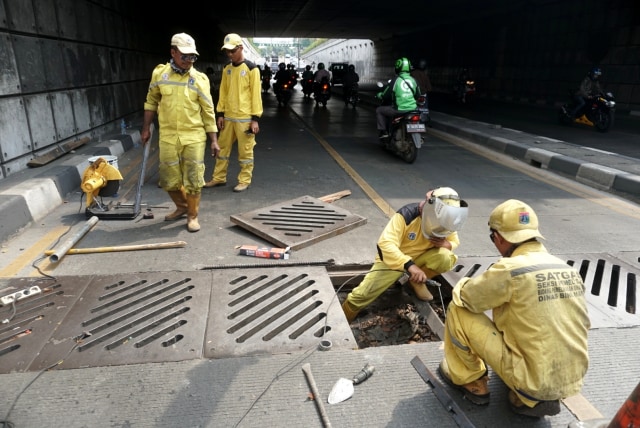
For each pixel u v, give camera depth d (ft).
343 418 7.11
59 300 9.95
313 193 19.10
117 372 7.89
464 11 78.23
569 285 6.47
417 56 121.19
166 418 6.95
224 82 18.13
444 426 7.04
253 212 15.51
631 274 12.25
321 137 34.32
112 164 15.65
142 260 12.13
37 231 13.84
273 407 7.25
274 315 9.82
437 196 9.66
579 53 54.90
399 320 12.01
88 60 24.90
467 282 7.12
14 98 17.12
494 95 77.56
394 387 7.83
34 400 7.22
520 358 6.55
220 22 105.70
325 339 9.04
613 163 22.86
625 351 9.00
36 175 16.51
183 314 9.64
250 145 18.54
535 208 18.01
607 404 7.62
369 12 84.02
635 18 46.24
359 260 12.64
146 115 14.38
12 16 17.06
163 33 46.32
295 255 12.78
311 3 73.05
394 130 26.30
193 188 13.92
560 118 42.16
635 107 47.32
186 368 8.05
